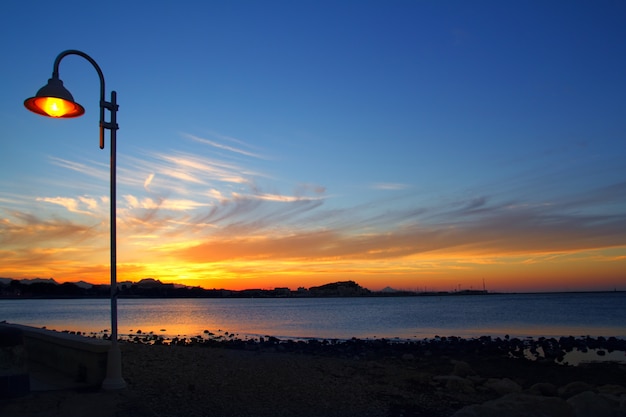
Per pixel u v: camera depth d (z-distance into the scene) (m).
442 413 10.83
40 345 12.77
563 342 31.03
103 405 8.78
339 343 30.62
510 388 13.60
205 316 79.75
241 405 10.36
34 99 9.16
